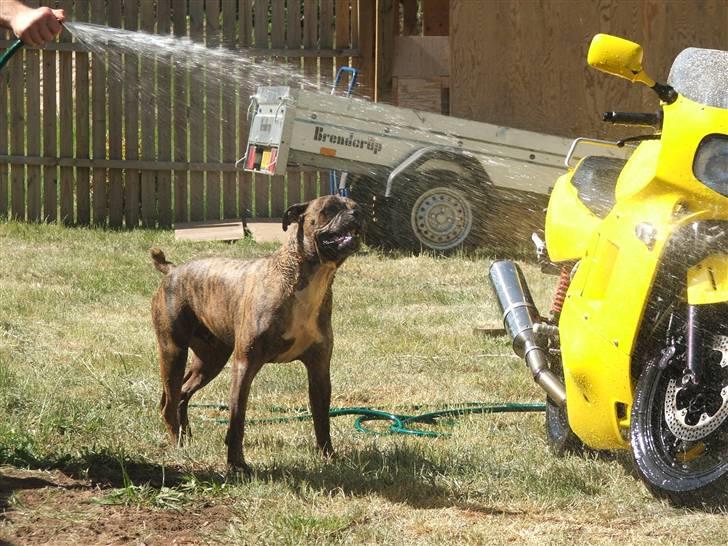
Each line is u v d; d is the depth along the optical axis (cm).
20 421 955
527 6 2203
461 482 824
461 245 2044
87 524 721
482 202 2041
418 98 2306
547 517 756
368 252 2048
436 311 1570
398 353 1327
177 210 2409
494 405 1095
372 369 1244
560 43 2203
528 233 2050
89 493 784
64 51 2369
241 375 834
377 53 2312
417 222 2036
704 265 718
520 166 2000
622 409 794
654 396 748
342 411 1068
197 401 1116
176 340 916
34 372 1150
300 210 817
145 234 2239
